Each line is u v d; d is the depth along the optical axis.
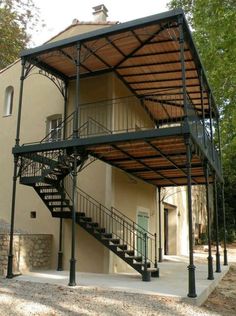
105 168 11.41
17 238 10.45
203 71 10.38
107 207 11.17
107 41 9.56
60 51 9.88
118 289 7.79
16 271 10.27
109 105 11.66
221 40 13.02
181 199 20.39
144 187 13.98
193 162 10.45
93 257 11.02
